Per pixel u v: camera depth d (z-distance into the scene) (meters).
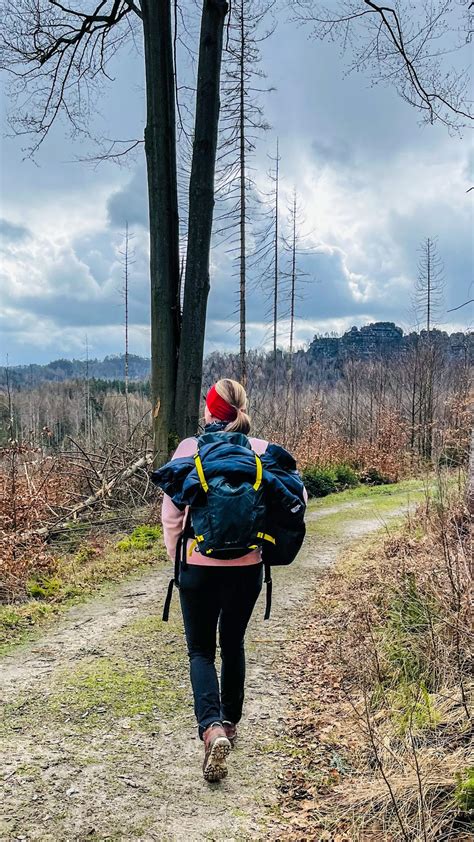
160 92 10.90
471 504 7.05
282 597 6.95
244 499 3.12
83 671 4.79
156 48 10.87
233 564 3.22
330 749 3.71
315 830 2.98
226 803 3.18
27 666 4.89
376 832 2.90
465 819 2.82
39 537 8.52
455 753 3.26
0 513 8.87
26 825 2.94
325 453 20.08
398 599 5.30
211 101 10.59
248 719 4.08
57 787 3.25
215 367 27.78
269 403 25.11
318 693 4.46
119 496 11.62
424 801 2.85
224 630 3.39
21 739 3.74
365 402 33.41
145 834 2.92
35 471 10.88
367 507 14.21
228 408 3.57
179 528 3.29
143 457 12.27
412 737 3.53
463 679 4.02
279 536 3.30
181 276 11.45
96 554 8.72
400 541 7.94
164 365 11.02
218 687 3.31
